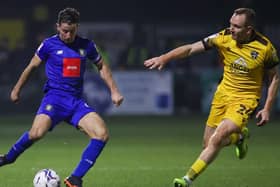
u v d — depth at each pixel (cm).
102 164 3388
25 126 5828
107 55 7444
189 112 7125
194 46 2370
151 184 2711
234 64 2367
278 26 7938
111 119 6569
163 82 7019
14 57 7656
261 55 2330
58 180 2306
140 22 8131
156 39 8006
